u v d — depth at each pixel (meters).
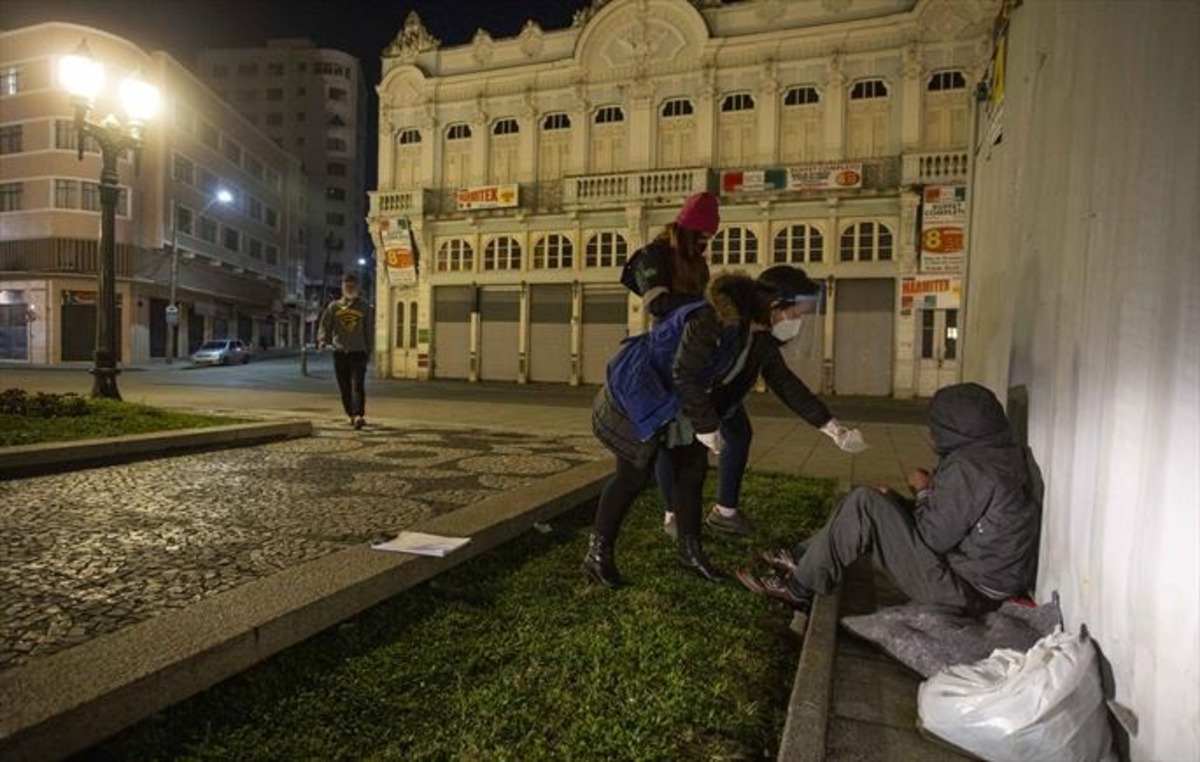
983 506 2.86
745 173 23.38
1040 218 3.48
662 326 3.53
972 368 6.49
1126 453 2.06
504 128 27.05
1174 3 1.86
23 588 3.09
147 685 2.13
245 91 81.12
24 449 5.61
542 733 2.23
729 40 23.66
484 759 2.07
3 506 4.59
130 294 36.09
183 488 5.27
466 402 16.75
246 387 20.23
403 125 28.23
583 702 2.41
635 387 3.43
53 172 33.94
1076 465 2.54
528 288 26.38
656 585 3.58
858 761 2.16
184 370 31.30
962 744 2.18
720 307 3.32
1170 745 1.72
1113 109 2.35
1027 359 3.64
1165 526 1.78
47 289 34.09
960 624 2.80
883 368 22.42
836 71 22.66
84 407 8.44
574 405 16.59
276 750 2.09
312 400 15.68
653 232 24.70
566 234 25.94
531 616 3.11
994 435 2.96
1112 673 2.08
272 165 52.81
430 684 2.51
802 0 23.14
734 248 23.81
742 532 4.64
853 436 3.79
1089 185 2.59
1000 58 5.16
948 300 21.36
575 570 3.75
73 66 10.34
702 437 3.31
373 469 6.34
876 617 2.96
